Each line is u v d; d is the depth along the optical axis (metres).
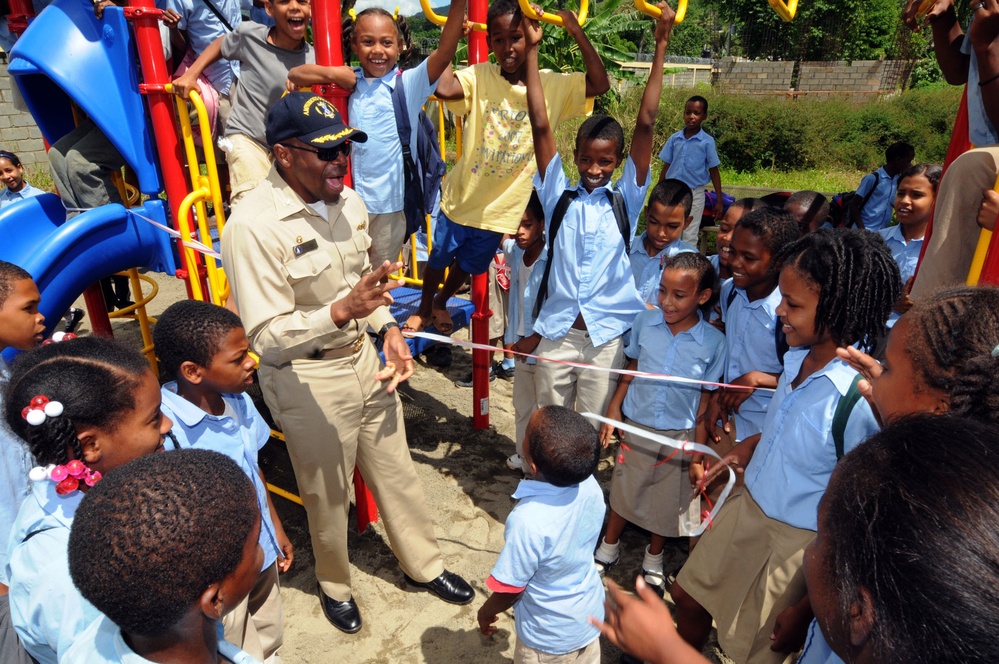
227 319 1.86
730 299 2.80
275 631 2.16
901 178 3.60
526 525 1.89
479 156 3.39
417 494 2.79
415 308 4.56
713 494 2.84
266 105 3.14
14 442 1.63
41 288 3.00
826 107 17.33
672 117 16.11
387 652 2.64
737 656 1.96
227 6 3.68
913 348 1.26
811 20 21.08
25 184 5.50
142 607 0.92
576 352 2.99
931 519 0.67
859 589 0.73
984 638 0.62
